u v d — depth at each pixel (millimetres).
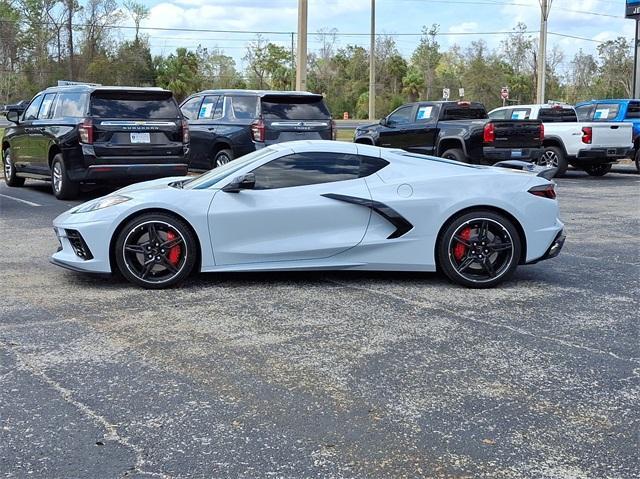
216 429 3764
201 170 15234
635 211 12156
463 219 6664
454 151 15555
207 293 6480
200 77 75500
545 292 6664
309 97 13797
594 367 4699
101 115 11422
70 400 4109
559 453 3537
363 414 3959
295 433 3725
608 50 65938
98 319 5668
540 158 16828
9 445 3578
